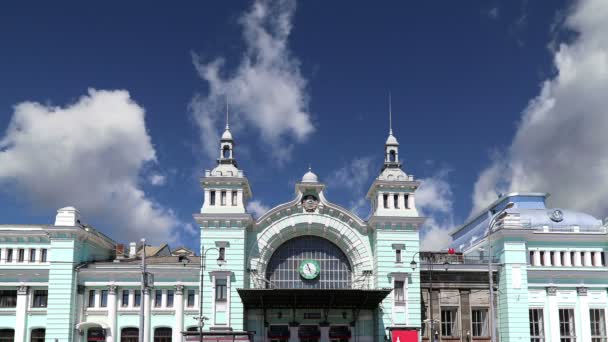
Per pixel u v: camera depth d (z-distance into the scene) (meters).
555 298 83.44
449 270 83.69
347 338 78.44
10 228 85.50
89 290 80.44
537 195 96.12
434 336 81.38
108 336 78.44
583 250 86.81
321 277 82.25
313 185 81.88
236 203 79.75
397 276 78.75
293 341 78.00
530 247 86.19
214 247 78.19
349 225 82.19
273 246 81.25
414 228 80.44
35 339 79.25
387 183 81.69
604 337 83.44
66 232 79.25
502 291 82.75
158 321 79.25
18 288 79.88
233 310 76.50
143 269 60.59
